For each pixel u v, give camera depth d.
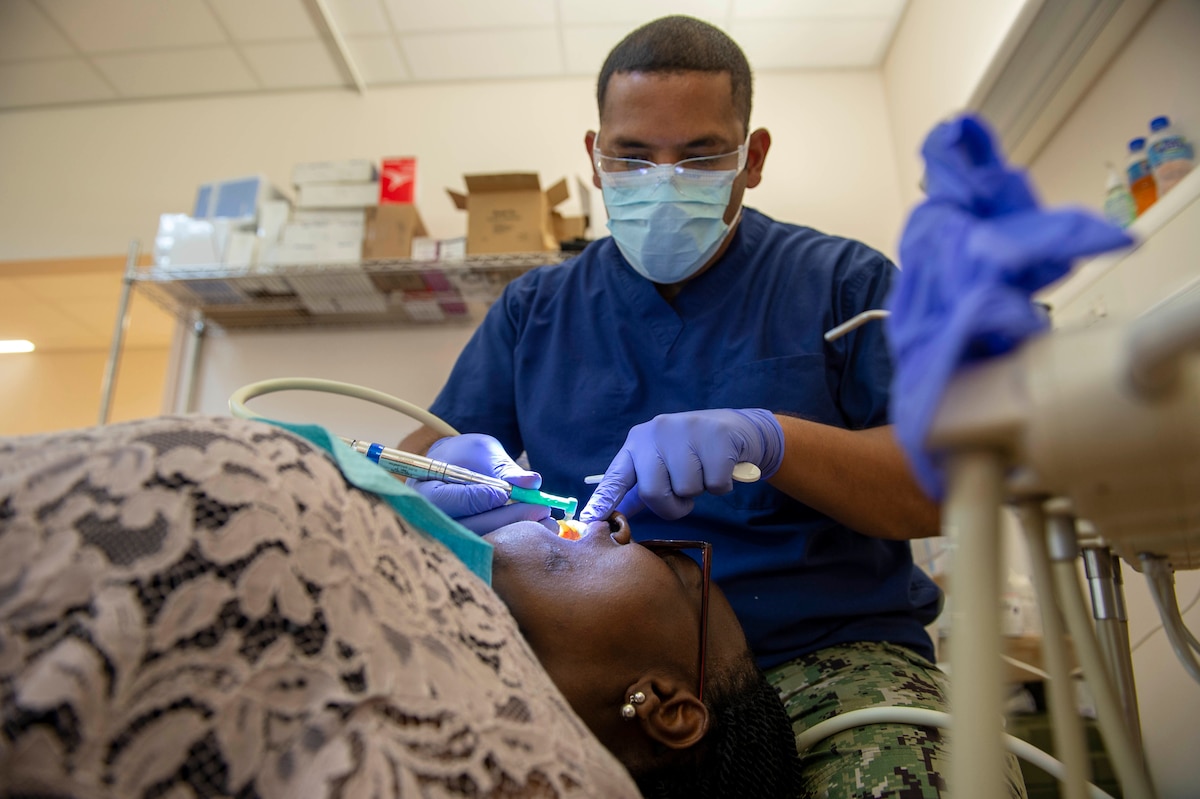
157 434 0.48
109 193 3.29
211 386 3.00
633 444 1.01
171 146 3.35
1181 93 1.75
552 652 0.76
